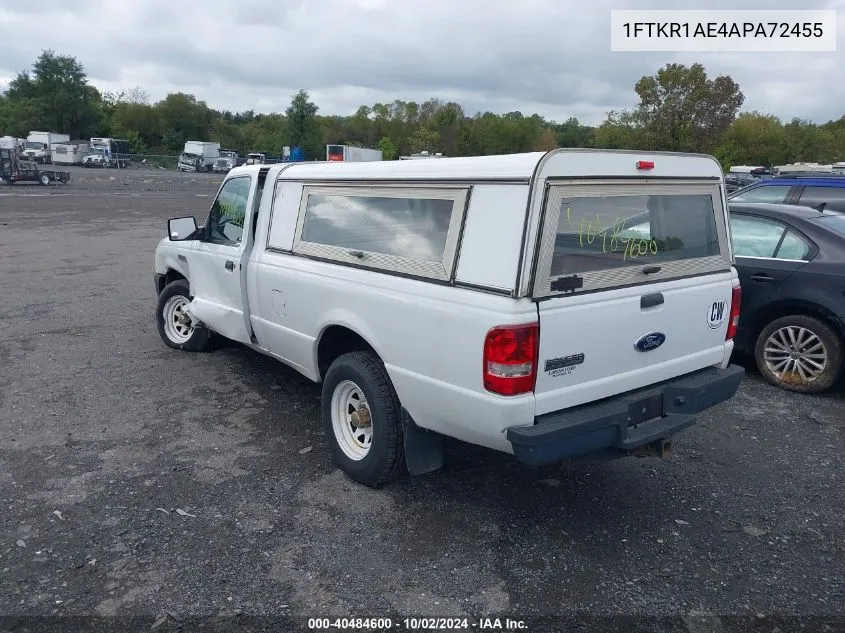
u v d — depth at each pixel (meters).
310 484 4.38
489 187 3.46
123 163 69.69
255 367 6.66
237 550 3.65
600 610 3.24
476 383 3.41
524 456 3.33
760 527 3.96
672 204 3.99
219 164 70.50
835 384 6.19
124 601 3.24
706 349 4.27
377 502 4.17
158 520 3.93
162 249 7.00
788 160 61.75
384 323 3.94
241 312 5.52
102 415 5.44
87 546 3.66
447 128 73.19
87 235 17.66
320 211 4.64
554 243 3.35
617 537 3.84
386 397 4.09
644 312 3.78
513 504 4.18
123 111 103.25
